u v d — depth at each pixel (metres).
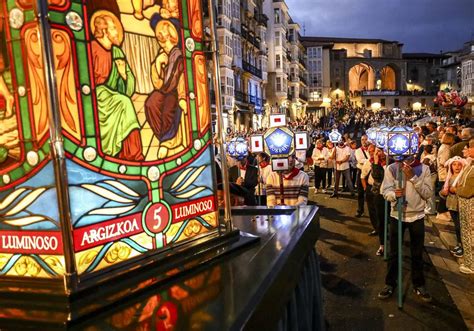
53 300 1.42
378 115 44.88
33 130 1.50
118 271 1.61
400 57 82.75
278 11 49.94
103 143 1.63
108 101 1.64
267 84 50.38
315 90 73.44
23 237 1.54
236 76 37.12
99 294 1.49
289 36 58.44
